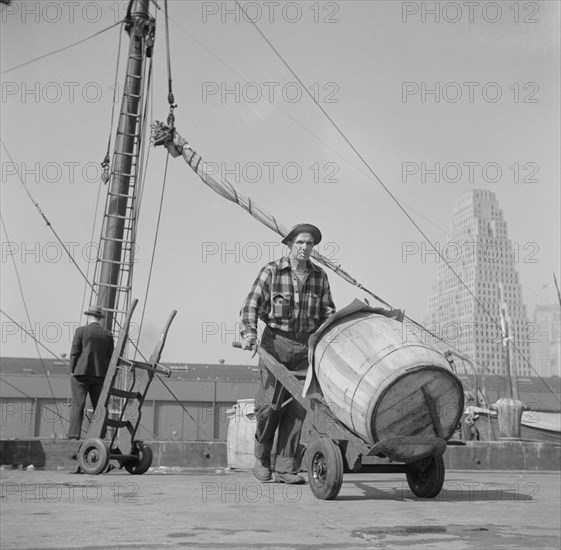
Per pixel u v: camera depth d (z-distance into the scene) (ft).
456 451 34.30
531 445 34.73
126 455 23.09
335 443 14.90
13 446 26.35
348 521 10.61
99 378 28.43
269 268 17.84
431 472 14.92
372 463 14.96
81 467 22.36
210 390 166.91
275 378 17.74
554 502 14.56
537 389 195.21
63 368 162.50
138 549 7.81
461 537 9.10
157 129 53.26
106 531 9.12
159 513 11.18
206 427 164.96
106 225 52.31
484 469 34.35
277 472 18.61
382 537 8.99
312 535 9.04
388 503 13.84
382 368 14.05
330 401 14.88
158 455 31.19
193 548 7.91
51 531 9.07
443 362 14.37
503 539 8.98
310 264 18.16
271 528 9.64
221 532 9.17
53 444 26.66
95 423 22.89
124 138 53.31
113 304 51.21
